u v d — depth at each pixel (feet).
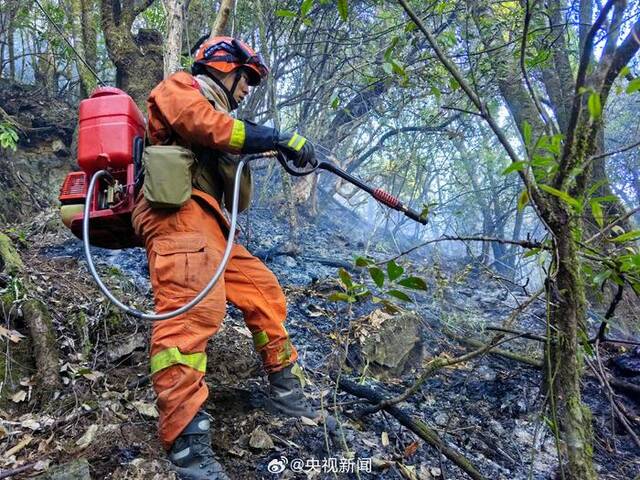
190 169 6.79
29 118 20.20
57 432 7.39
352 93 19.36
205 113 6.49
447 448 7.58
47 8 21.89
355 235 21.16
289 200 15.46
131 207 7.18
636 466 8.66
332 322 11.17
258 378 9.04
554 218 5.07
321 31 19.07
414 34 14.38
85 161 7.20
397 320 10.64
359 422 8.29
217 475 6.21
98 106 7.34
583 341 5.99
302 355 9.98
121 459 6.81
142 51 19.15
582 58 4.59
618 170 21.39
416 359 10.80
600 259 5.80
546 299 5.45
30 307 9.14
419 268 15.89
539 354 10.99
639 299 12.37
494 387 10.15
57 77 23.77
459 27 15.51
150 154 6.53
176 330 6.26
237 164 7.22
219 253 6.78
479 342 11.60
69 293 10.37
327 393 8.80
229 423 7.71
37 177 18.98
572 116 4.66
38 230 14.90
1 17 21.86
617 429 9.49
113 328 9.57
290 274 13.88
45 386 8.16
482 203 21.67
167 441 6.22
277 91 21.35
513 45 13.92
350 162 20.48
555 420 5.40
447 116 21.13
